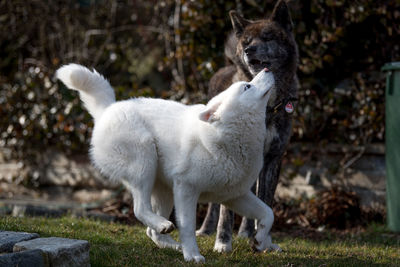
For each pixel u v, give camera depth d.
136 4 10.27
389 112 6.34
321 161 7.72
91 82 4.50
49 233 4.64
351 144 7.52
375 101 7.41
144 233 5.26
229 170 3.83
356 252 4.79
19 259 3.06
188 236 3.92
